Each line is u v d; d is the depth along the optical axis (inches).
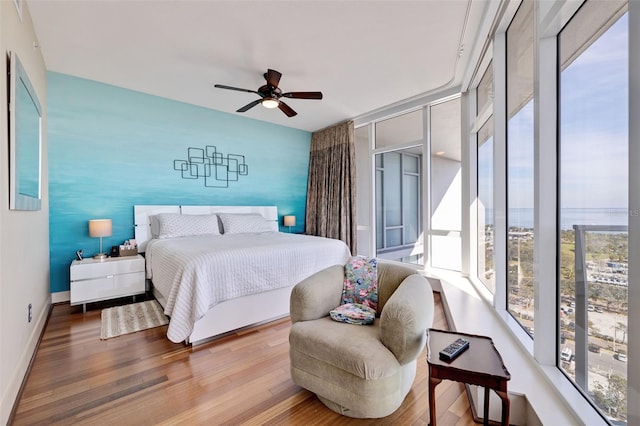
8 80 64.9
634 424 36.7
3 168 60.7
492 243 110.8
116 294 127.4
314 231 221.9
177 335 86.5
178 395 66.6
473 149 140.9
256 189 201.8
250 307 104.0
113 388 68.9
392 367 55.8
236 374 75.3
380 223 191.0
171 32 99.8
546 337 63.0
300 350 64.7
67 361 80.8
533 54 68.6
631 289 37.0
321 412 61.4
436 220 161.0
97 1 84.0
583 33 52.8
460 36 102.2
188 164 171.2
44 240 113.2
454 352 50.8
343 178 199.8
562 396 53.0
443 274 151.1
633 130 36.7
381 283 80.4
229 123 187.9
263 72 129.0
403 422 58.4
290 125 214.2
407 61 119.7
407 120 174.2
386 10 88.7
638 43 36.2
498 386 45.0
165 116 162.1
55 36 101.7
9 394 61.1
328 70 127.3
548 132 61.6
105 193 143.9
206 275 91.0
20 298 73.6
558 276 61.5
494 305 97.9
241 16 91.3
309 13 89.9
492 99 99.1
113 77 135.3
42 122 109.2
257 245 114.4
